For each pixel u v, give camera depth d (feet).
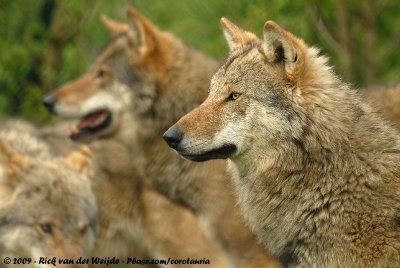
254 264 43.55
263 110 33.47
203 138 33.81
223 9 68.39
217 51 65.72
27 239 39.55
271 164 33.78
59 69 67.15
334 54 63.82
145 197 47.39
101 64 49.03
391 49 66.54
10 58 65.26
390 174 33.42
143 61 46.70
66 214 40.09
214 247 46.50
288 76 33.22
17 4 66.39
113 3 67.51
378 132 34.06
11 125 48.78
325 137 33.24
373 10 63.67
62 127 50.26
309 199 33.71
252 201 35.04
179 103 45.93
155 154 46.47
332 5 63.62
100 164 47.70
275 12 62.03
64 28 66.64
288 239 34.65
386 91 46.29
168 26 72.38
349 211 33.35
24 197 39.99
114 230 47.80
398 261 33.09
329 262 33.73
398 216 33.04
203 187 44.98
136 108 46.98
